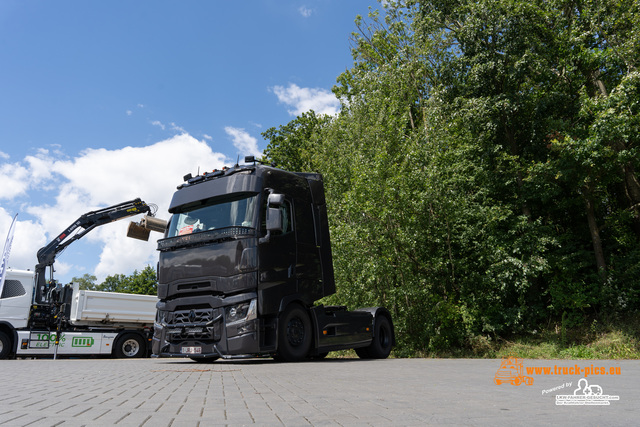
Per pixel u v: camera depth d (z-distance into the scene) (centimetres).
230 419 273
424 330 1494
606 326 1565
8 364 1054
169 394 402
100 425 252
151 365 917
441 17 2025
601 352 1370
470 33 1769
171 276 947
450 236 1658
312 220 1026
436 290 1642
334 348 1005
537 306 1720
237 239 886
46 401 354
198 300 903
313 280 990
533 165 1716
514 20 1711
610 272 1691
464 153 1739
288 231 956
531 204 1845
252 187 920
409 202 1512
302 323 952
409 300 1534
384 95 1925
